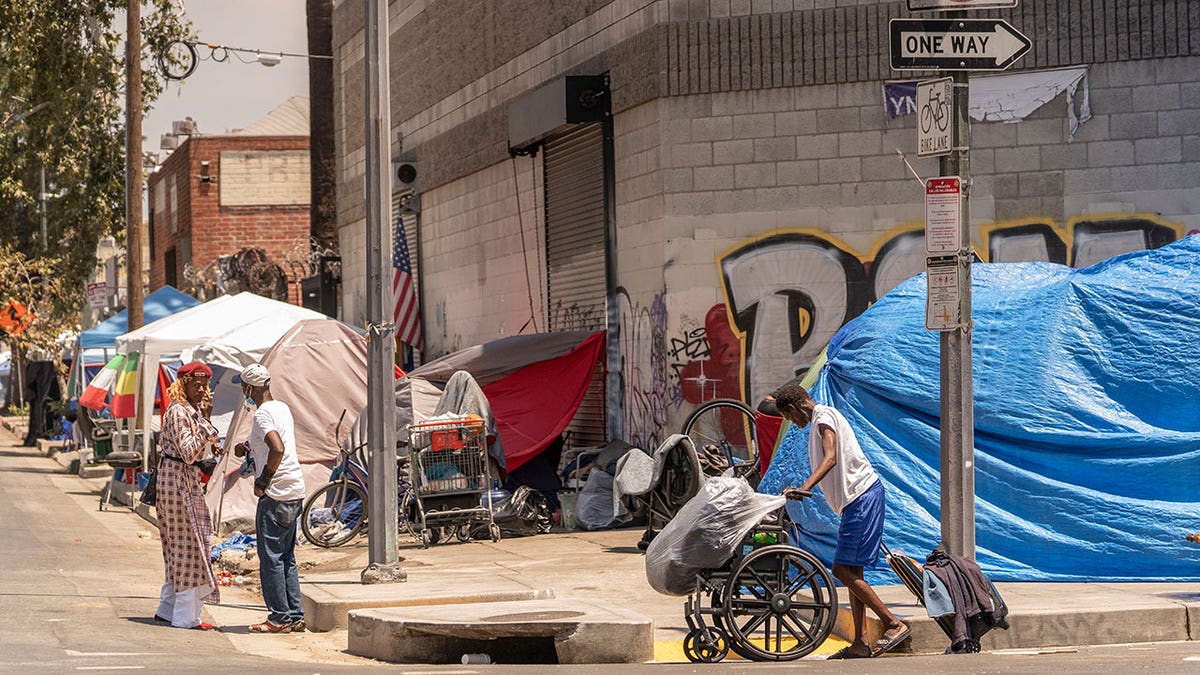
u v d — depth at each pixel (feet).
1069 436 36.35
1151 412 36.76
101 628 33.65
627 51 53.88
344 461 52.11
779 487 38.60
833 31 49.75
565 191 61.36
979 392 37.52
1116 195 47.85
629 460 46.01
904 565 29.50
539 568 42.32
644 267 53.21
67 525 60.75
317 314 66.59
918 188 49.29
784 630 32.71
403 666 28.96
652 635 30.07
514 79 65.72
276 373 56.49
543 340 56.80
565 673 26.73
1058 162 48.21
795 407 30.12
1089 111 47.98
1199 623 30.14
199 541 35.09
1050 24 48.14
